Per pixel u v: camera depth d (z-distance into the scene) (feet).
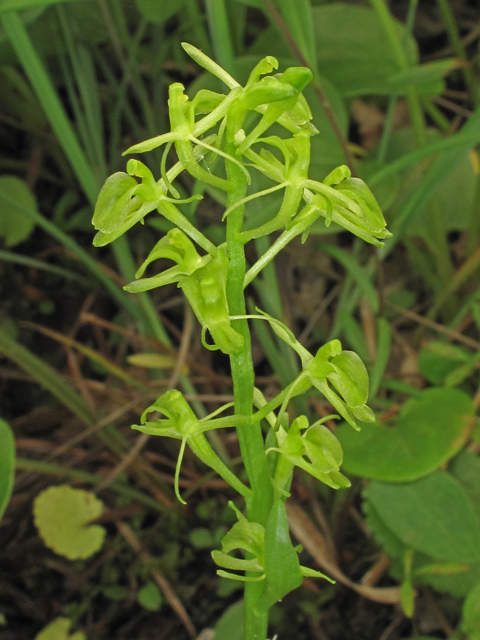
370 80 0.70
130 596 0.59
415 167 0.73
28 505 0.62
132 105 0.84
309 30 0.53
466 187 0.78
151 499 0.63
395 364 0.73
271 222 0.31
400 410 0.57
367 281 0.60
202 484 0.62
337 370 0.33
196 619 0.59
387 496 0.54
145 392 0.67
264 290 0.59
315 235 0.77
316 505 0.59
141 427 0.34
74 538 0.56
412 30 0.95
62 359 0.75
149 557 0.60
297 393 0.33
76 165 0.55
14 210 0.76
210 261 0.31
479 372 0.68
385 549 0.55
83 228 0.80
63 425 0.68
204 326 0.31
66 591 0.60
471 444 0.62
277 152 0.49
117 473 0.60
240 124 0.30
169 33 0.88
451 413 0.55
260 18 0.93
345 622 0.58
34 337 0.75
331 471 0.34
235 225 0.31
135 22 0.85
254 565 0.35
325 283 0.79
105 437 0.62
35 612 0.59
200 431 0.33
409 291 0.79
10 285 0.76
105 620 0.58
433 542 0.52
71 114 0.86
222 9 0.49
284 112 0.31
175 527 0.62
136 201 0.31
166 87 0.85
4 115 0.82
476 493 0.57
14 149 0.86
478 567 0.54
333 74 0.72
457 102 0.91
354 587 0.56
